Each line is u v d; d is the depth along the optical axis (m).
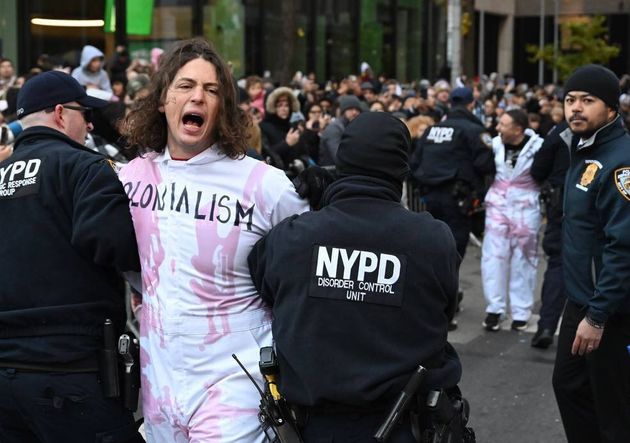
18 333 3.10
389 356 2.66
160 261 3.03
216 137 3.05
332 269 2.70
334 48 26.34
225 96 3.04
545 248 7.24
